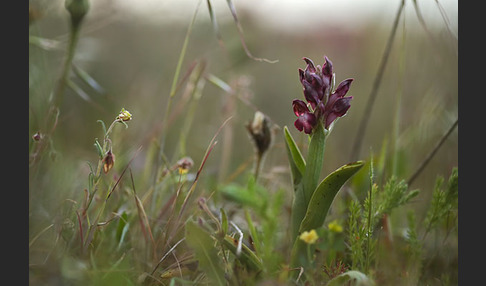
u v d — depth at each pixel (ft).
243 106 3.91
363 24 4.92
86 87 3.53
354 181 2.81
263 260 2.48
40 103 2.98
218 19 4.93
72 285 2.37
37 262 2.46
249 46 4.61
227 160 3.22
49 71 3.15
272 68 5.15
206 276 2.43
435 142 3.19
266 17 5.30
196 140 3.63
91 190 2.47
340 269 2.45
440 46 3.39
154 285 2.44
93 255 2.46
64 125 3.29
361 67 4.56
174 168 2.77
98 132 3.31
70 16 2.82
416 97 3.53
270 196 2.88
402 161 2.96
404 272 2.51
